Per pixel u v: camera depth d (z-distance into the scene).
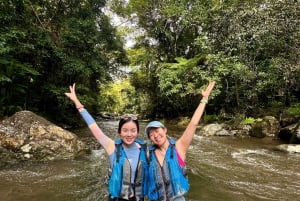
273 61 12.19
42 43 11.42
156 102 24.38
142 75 24.56
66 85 14.16
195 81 16.58
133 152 2.90
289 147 9.17
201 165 7.27
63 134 7.80
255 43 13.07
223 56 14.17
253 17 12.46
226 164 7.39
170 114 23.33
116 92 34.28
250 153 8.85
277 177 6.27
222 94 16.58
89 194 5.05
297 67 10.98
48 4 13.42
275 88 14.04
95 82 20.34
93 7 15.68
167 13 20.25
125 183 2.81
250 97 14.15
